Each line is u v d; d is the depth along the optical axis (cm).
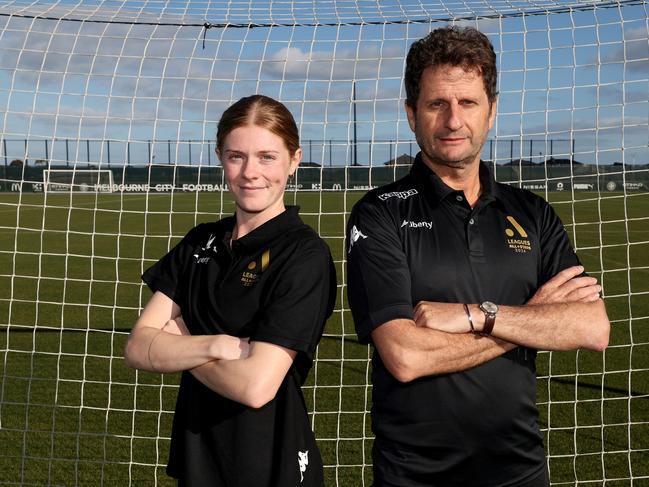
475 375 241
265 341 217
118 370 688
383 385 247
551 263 259
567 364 708
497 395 242
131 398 606
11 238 1883
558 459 482
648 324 896
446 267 245
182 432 231
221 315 228
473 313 236
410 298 244
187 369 221
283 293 222
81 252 1623
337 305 995
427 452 242
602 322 242
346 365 701
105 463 451
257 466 221
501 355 244
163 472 464
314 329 222
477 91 243
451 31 246
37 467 465
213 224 252
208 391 228
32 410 570
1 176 3012
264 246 229
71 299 1077
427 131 247
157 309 244
